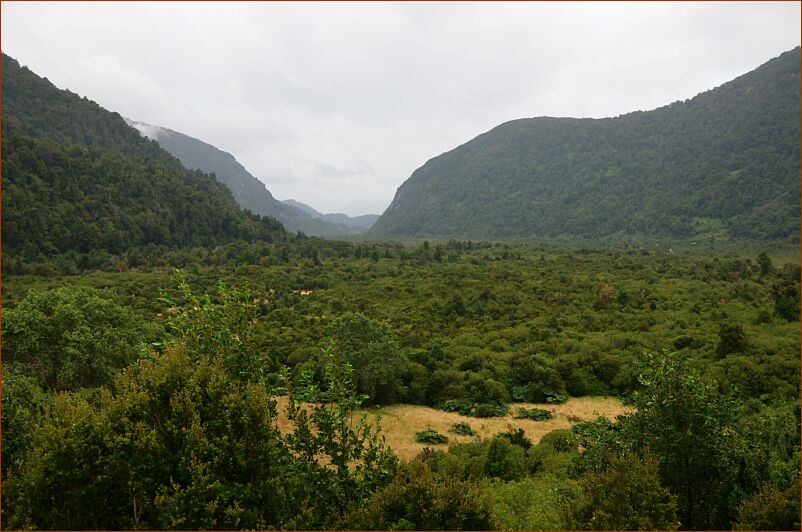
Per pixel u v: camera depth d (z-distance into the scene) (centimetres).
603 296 5338
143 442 621
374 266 8925
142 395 656
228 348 798
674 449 887
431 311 5266
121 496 654
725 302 4894
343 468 796
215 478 633
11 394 933
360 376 2969
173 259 9281
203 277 7544
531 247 13662
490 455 1742
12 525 618
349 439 823
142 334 2578
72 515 625
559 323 4475
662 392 920
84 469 616
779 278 6209
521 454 1847
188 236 11150
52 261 7769
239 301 838
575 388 3138
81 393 823
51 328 2153
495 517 920
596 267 8162
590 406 2925
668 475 883
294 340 3988
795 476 823
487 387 2981
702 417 878
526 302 5400
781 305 4153
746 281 5916
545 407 2909
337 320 3123
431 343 3928
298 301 6194
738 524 753
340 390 834
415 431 2497
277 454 748
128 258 8881
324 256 10631
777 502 738
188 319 807
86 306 2409
